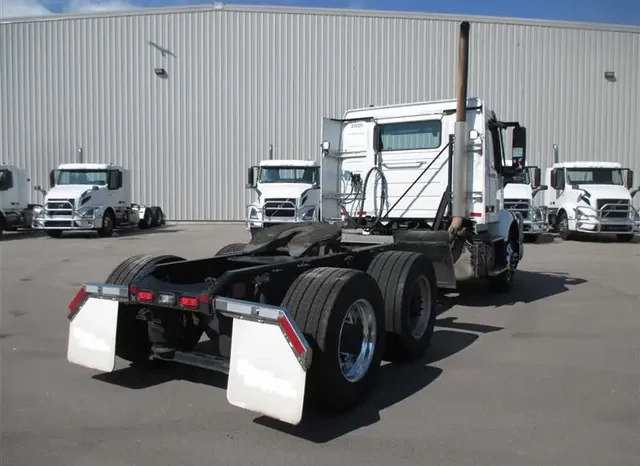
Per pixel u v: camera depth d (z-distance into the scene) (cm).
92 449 371
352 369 448
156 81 2856
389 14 2811
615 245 1881
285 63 2831
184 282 520
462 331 689
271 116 2848
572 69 2838
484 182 813
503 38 2817
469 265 817
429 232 741
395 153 865
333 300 412
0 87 2894
